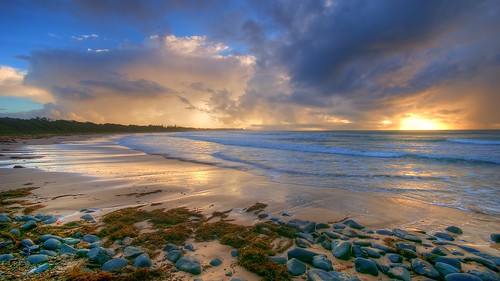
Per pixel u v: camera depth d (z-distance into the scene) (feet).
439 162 53.67
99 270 12.58
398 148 83.05
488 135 177.06
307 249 15.80
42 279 11.44
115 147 99.04
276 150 81.20
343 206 25.49
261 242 16.29
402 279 12.69
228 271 13.12
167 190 31.17
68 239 15.99
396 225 20.93
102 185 33.17
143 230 18.67
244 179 37.91
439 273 13.28
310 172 43.34
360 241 17.15
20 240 15.43
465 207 25.04
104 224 19.45
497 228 20.13
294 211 24.06
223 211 23.71
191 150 85.40
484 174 40.81
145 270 12.51
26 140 134.92
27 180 35.40
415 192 30.45
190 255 14.85
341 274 12.61
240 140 138.41
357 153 70.13
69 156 66.44
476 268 13.96
